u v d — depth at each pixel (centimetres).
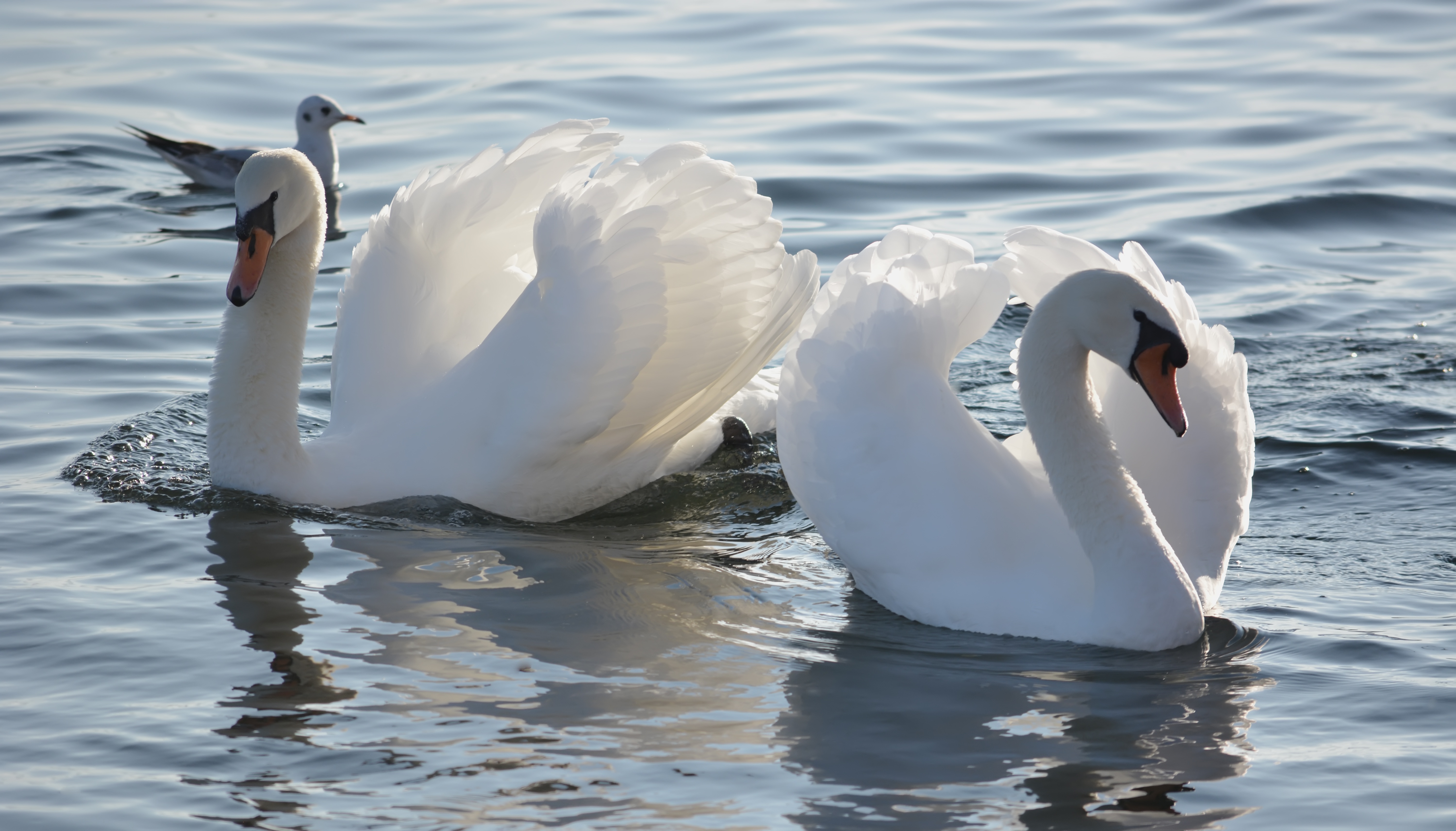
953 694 977
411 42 3155
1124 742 906
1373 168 2311
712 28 3222
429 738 902
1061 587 1089
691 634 1070
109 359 1670
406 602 1112
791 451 1205
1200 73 2869
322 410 1589
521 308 1327
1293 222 2120
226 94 2833
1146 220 2122
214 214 2256
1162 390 1053
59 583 1126
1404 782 853
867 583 1155
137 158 2520
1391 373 1622
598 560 1221
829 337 1195
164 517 1269
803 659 1032
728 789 848
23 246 2056
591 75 2841
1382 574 1170
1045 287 1214
